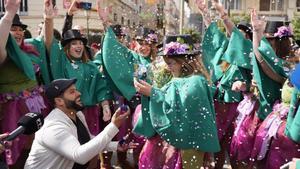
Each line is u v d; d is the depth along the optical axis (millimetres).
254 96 4609
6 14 4004
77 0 5523
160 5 12461
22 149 4520
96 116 5168
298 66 3084
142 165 4043
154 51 5629
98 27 13672
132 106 5258
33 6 19594
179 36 4129
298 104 3855
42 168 3521
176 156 3863
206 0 5535
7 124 4320
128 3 17234
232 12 28969
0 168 3293
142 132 3988
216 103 5086
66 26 5516
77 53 5051
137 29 5859
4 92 4359
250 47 4809
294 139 3852
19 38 4602
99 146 3445
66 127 3545
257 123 4523
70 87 3645
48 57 4848
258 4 29484
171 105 3734
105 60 4930
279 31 4422
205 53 5195
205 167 3951
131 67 5160
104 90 5105
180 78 3867
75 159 3422
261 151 4250
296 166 2686
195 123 3732
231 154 4777
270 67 4191
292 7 29734
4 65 4344
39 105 4531
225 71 5074
